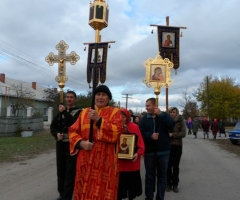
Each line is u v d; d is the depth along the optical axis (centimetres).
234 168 940
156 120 513
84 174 322
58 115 529
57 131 522
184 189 659
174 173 638
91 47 850
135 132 469
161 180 521
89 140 317
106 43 837
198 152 1359
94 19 333
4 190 614
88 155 322
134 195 459
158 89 600
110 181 315
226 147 1636
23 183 677
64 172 518
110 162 318
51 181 698
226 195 614
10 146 1338
